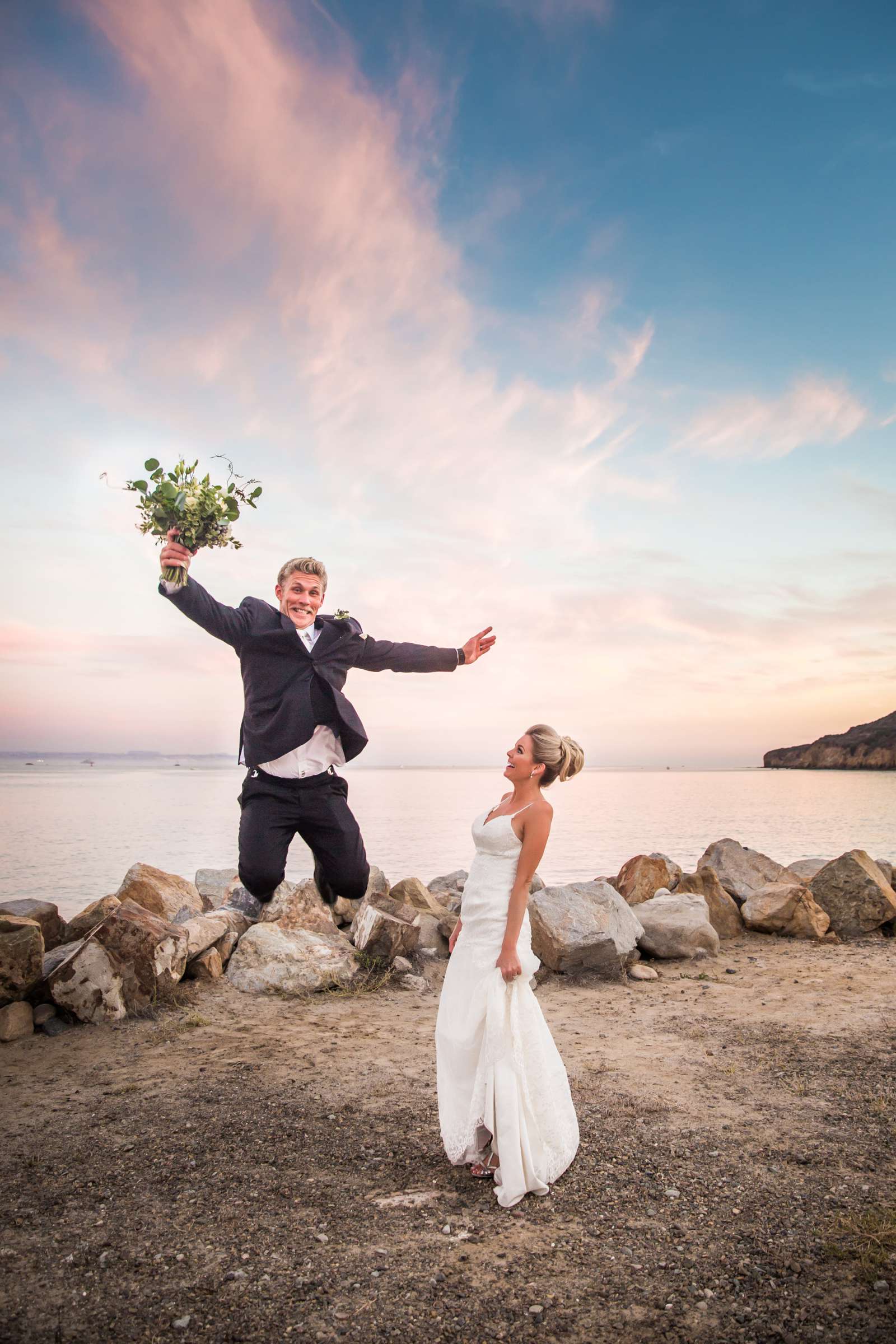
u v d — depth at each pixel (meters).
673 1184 3.37
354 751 5.50
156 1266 2.78
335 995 6.49
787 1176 3.43
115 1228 3.03
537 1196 3.28
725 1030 5.61
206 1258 2.83
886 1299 2.57
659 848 26.19
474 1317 2.51
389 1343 2.39
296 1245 2.91
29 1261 2.80
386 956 7.09
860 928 8.89
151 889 7.70
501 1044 3.40
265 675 5.19
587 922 7.11
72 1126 3.97
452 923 8.26
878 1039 5.29
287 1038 5.41
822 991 6.61
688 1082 4.57
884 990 6.58
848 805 58.59
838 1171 3.46
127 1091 4.45
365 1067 4.85
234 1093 4.42
